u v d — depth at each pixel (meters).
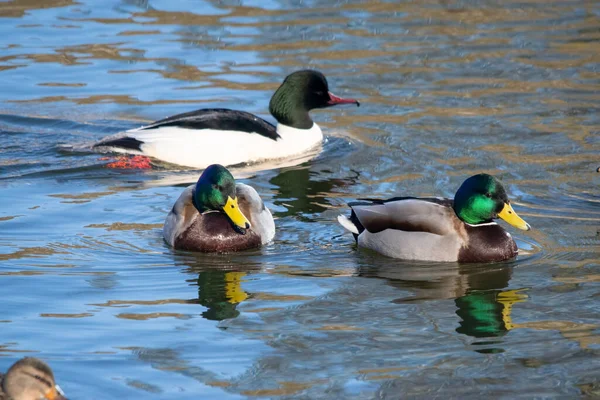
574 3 28.00
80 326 11.55
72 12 27.20
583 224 15.06
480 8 27.67
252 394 9.97
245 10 27.52
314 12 27.42
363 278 13.27
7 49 24.17
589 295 12.57
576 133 19.00
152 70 23.05
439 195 16.14
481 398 9.98
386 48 24.58
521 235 14.73
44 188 16.50
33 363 9.14
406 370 10.56
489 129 19.33
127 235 14.73
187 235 14.22
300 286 12.99
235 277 13.30
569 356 10.90
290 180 17.22
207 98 21.36
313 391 10.07
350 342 11.24
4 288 12.65
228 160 18.06
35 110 20.45
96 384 10.09
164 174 17.50
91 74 22.75
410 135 19.17
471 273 13.43
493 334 11.48
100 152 18.20
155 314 11.98
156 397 9.84
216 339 11.28
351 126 19.84
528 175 17.03
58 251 14.02
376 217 14.31
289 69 23.12
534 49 24.25
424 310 12.22
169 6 27.81
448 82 22.22
